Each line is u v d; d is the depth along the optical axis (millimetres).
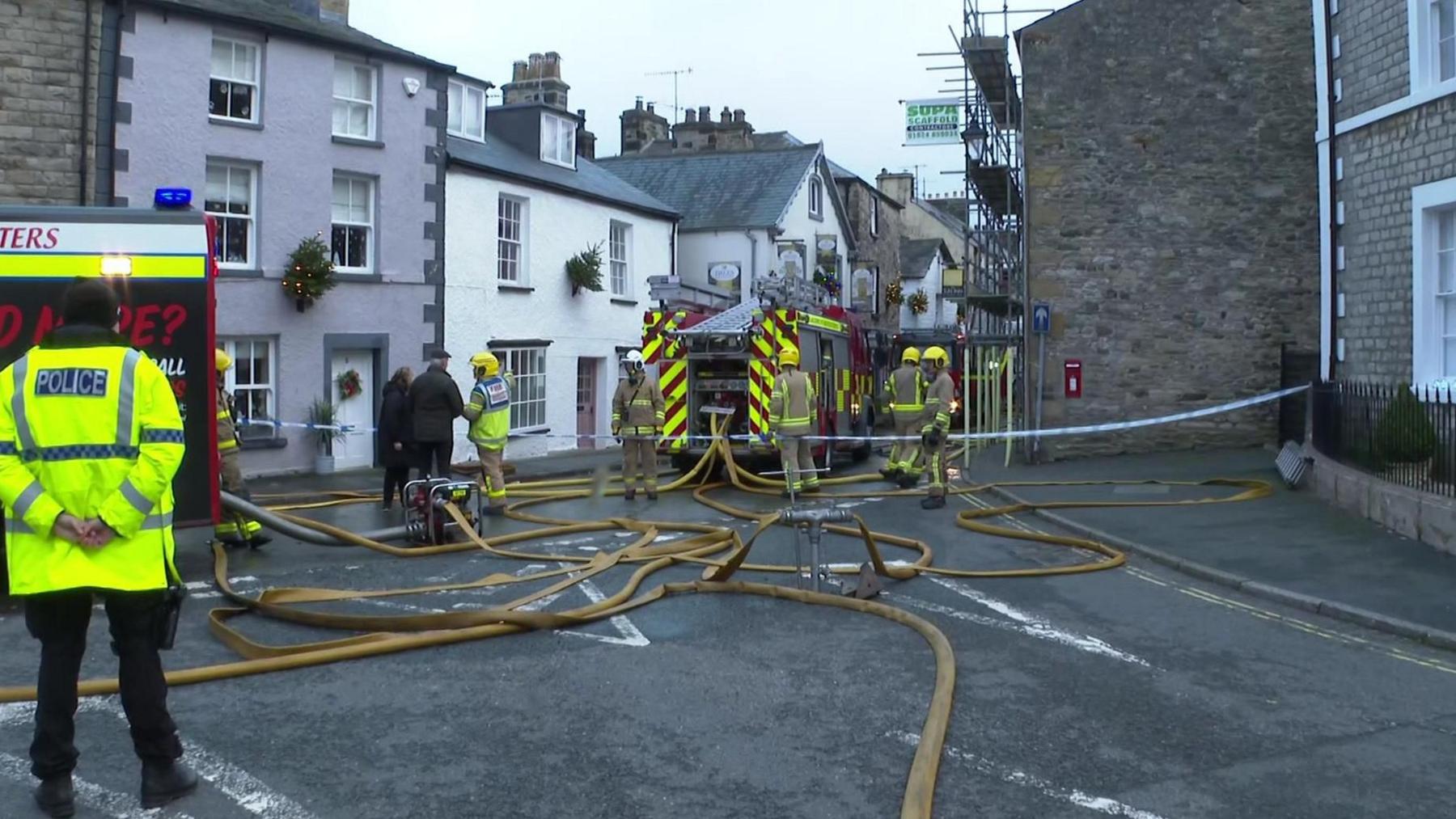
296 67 18234
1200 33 18453
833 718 5973
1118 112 18703
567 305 24156
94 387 4551
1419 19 13180
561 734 5719
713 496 15977
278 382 18109
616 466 20906
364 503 15211
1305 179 18188
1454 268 12977
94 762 5312
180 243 9492
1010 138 24000
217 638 7645
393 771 5215
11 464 4465
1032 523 13016
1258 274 18375
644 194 28812
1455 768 5348
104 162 16078
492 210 21812
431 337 20297
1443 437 11055
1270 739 5730
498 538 11570
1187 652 7383
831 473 18922
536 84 28391
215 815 4719
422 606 8742
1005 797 4957
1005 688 6555
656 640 7551
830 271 34250
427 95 20188
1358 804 4914
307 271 17922
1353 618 8180
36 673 6828
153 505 4625
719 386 17609
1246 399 18406
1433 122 13031
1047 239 18906
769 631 7801
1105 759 5426
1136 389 18719
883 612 8195
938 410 14180
